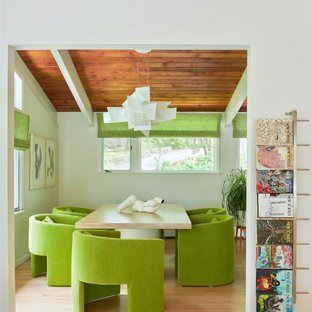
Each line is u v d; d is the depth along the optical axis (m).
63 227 4.47
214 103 6.89
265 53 3.08
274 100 3.07
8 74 3.07
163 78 5.96
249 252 3.07
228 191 7.29
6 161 3.04
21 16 3.06
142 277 3.44
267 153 3.02
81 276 3.53
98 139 7.32
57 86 6.24
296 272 3.06
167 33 3.07
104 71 5.75
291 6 3.08
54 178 7.04
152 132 7.21
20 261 5.44
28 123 5.48
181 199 7.33
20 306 3.87
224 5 3.08
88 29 3.06
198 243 4.51
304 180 3.08
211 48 3.15
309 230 3.07
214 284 4.52
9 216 3.06
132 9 3.07
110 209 5.45
